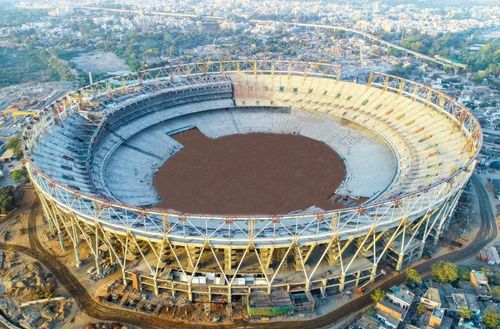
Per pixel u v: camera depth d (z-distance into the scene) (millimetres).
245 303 86188
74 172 110625
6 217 115188
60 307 86000
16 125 189125
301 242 82688
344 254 94375
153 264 89562
